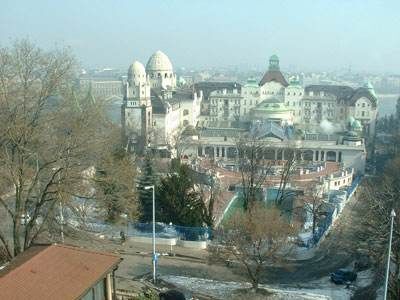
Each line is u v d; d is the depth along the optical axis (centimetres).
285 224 5112
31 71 4341
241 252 4859
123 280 4675
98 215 6178
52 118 4472
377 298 4553
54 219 4853
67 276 2722
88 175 4756
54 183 4300
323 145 14825
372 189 9025
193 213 6712
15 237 4325
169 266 5472
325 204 9200
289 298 4559
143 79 16700
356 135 15062
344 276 5294
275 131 14962
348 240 7006
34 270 2625
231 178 11356
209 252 5628
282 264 5419
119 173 4825
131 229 6588
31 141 4456
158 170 9306
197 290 4644
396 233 4788
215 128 18000
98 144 4638
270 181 10544
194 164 12500
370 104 19988
